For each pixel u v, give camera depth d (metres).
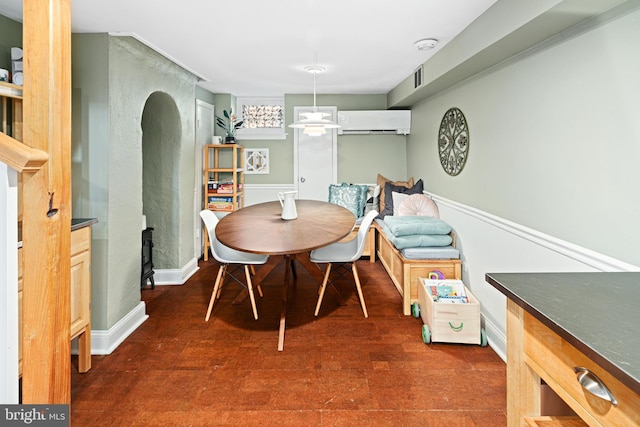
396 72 3.89
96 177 2.56
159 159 3.84
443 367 2.33
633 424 0.73
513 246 2.35
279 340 2.57
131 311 2.88
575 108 1.81
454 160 3.42
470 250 3.01
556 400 1.10
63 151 1.12
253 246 2.37
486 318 2.71
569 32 1.84
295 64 3.53
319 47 2.99
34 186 1.06
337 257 3.06
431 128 4.14
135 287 2.95
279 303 3.41
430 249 3.18
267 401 2.00
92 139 2.54
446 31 2.57
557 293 1.07
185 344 2.64
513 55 2.35
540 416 1.09
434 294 2.89
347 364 2.37
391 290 3.74
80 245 2.21
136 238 2.96
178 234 3.91
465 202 3.17
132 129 2.87
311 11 2.25
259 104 5.52
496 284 1.17
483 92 2.79
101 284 2.55
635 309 0.95
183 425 1.82
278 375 2.25
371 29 2.56
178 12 2.25
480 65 2.63
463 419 1.85
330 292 3.33
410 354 2.49
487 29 2.18
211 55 3.21
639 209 1.47
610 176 1.60
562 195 1.91
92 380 2.20
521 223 2.29
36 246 1.07
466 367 2.33
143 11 2.23
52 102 1.08
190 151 4.12
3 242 0.97
